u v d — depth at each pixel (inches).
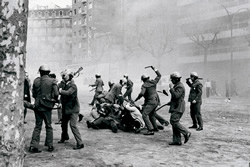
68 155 187.5
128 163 171.3
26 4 109.7
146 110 269.0
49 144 196.5
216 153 199.2
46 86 192.1
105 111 298.5
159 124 307.7
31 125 309.9
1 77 102.7
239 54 1489.9
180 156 189.9
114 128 278.5
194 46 1770.4
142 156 188.5
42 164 165.2
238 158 185.9
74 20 2974.9
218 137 259.3
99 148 209.5
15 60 105.3
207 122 358.9
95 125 295.6
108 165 166.2
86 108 498.3
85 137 252.7
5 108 103.9
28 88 277.7
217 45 1626.5
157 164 170.1
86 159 178.5
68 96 206.2
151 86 269.4
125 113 288.8
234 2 1541.6
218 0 1608.0
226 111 493.4
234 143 233.6
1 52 102.3
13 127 106.1
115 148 210.7
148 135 266.4
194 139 249.6
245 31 1439.5
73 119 207.5
